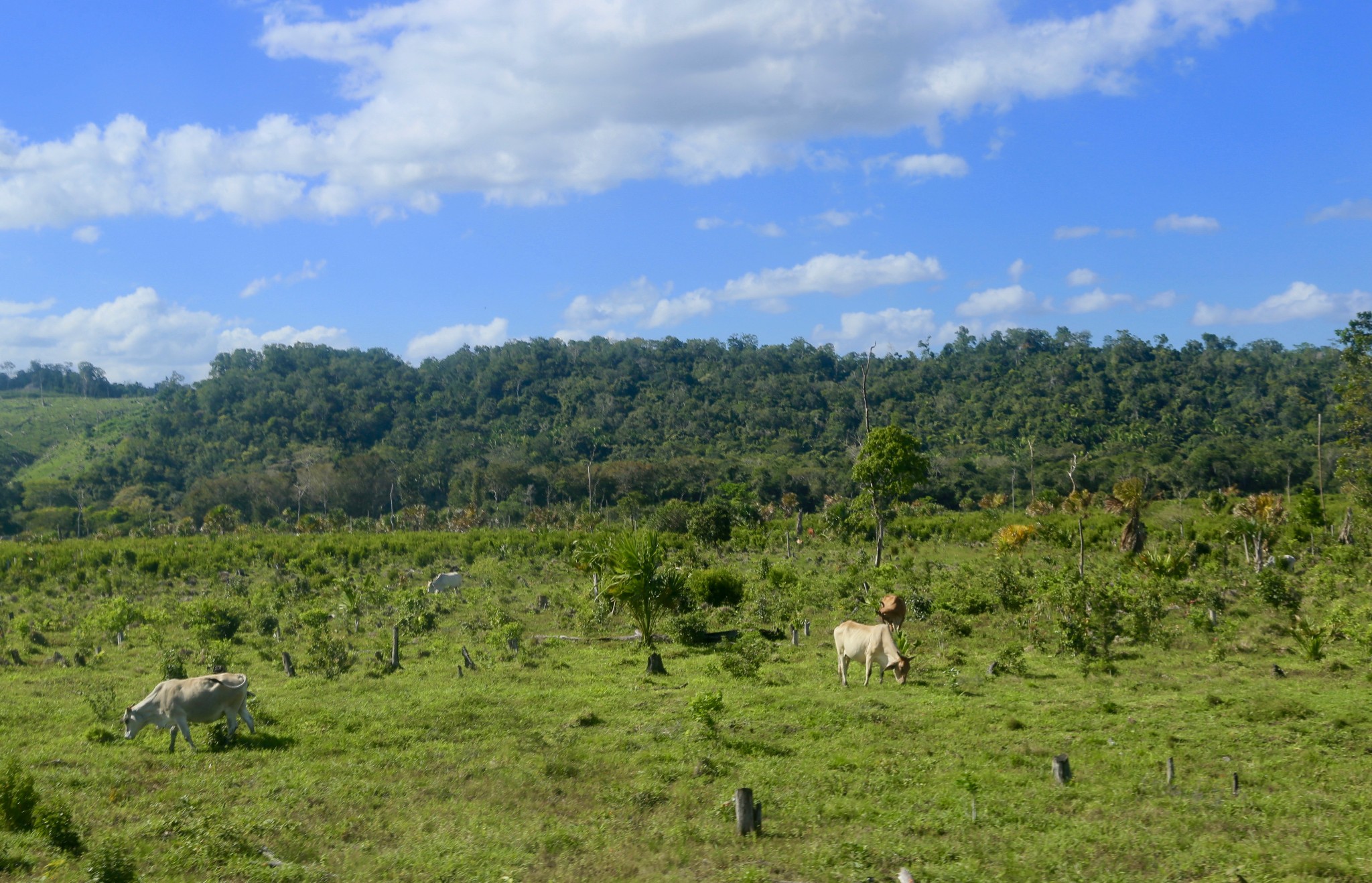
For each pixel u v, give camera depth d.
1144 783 12.19
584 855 9.74
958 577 34.38
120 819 10.57
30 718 16.39
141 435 143.75
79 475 124.56
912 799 11.73
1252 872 8.81
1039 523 52.69
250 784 12.30
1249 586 31.34
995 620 27.50
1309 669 20.16
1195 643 23.69
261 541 60.12
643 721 16.33
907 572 37.09
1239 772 12.58
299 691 19.33
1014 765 13.32
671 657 24.06
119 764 13.09
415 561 53.59
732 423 144.88
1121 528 49.91
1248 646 22.58
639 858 9.62
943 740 14.75
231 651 24.53
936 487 97.38
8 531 98.44
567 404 157.00
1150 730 14.90
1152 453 105.25
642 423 146.12
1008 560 38.94
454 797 12.00
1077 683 19.17
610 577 27.23
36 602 38.00
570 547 52.50
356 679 20.64
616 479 102.88
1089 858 9.39
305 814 11.09
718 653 23.72
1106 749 14.00
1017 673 20.25
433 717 16.41
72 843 9.48
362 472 109.38
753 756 14.05
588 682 20.31
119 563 50.91
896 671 19.30
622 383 164.88
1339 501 62.91
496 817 11.05
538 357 177.00
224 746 14.27
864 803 11.61
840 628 20.06
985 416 136.62
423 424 151.12
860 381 161.00
